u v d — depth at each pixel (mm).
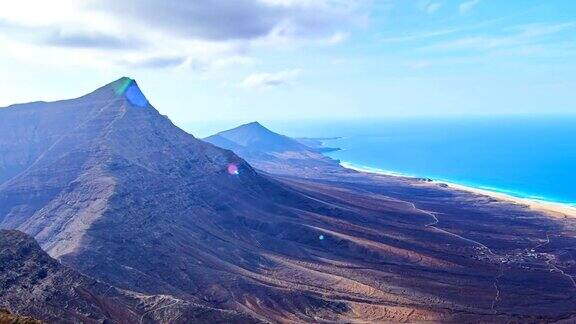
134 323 68500
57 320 63000
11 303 63250
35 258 73125
